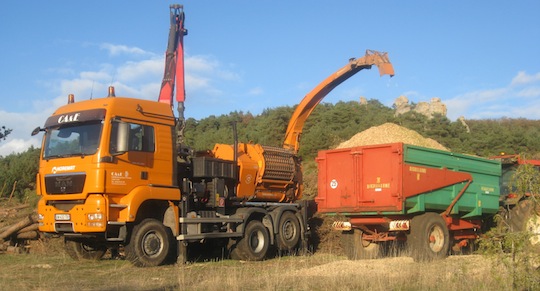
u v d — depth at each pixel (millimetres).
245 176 15500
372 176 13242
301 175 17469
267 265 13453
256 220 15250
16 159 28797
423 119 46406
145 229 12656
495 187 15492
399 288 9047
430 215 13398
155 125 13125
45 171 12758
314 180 19000
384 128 24969
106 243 13781
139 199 12398
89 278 10805
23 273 11453
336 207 13812
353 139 25172
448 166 13977
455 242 15008
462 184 14352
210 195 14516
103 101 12570
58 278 10688
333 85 18406
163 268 12398
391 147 12922
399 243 14469
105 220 11906
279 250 15758
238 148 16047
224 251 15625
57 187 12438
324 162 14195
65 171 12359
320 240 17141
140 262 12461
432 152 13586
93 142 12180
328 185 14055
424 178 13266
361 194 13375
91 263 13328
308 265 13273
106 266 12812
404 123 44094
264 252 14984
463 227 14766
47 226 12695
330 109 47875
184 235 13266
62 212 12438
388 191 12906
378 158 13172
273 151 16469
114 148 12227
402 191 12695
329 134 38469
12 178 24594
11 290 9133
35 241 15789
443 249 13469
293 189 17031
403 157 12828
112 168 12133
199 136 39688
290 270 11609
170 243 13219
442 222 13609
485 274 9336
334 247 16922
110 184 12055
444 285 9031
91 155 12078
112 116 12312
